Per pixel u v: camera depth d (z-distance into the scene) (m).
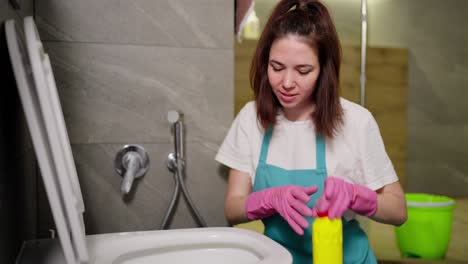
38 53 0.53
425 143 2.41
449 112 2.41
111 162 1.21
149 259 0.80
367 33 2.19
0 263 0.57
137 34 1.20
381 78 2.26
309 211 0.81
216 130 1.26
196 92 1.24
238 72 2.34
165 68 1.22
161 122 1.23
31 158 0.99
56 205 0.55
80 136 1.19
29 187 0.95
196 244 0.82
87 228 1.20
